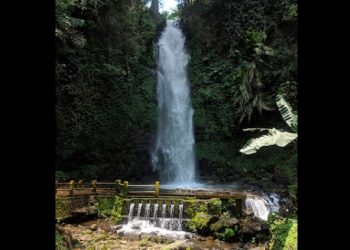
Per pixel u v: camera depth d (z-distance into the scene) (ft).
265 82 60.95
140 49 62.90
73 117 53.98
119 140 59.11
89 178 55.42
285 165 33.47
